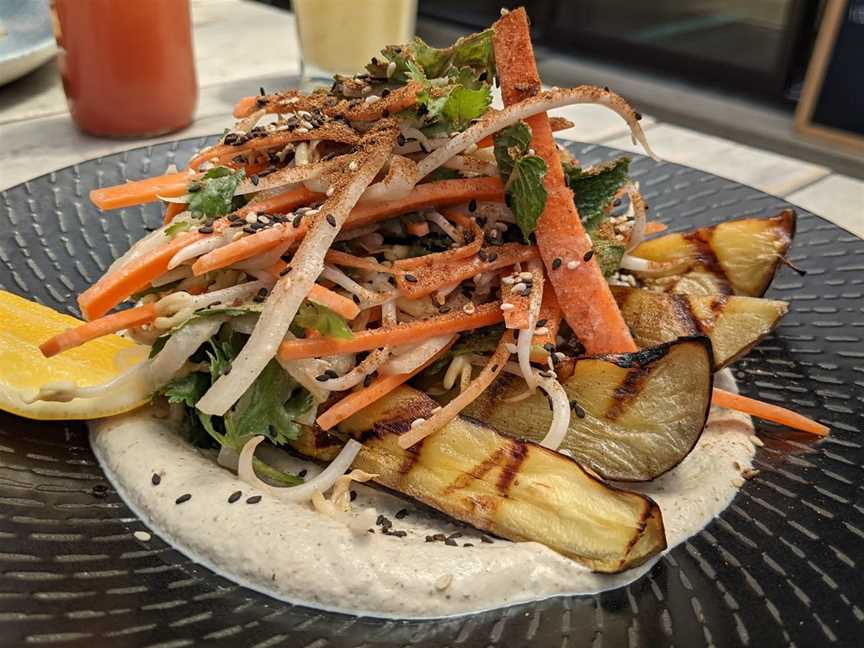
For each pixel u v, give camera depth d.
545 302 0.22
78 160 0.36
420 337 0.20
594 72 0.67
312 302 0.19
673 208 0.31
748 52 0.62
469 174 0.23
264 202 0.21
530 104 0.21
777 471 0.20
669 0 0.65
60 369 0.21
